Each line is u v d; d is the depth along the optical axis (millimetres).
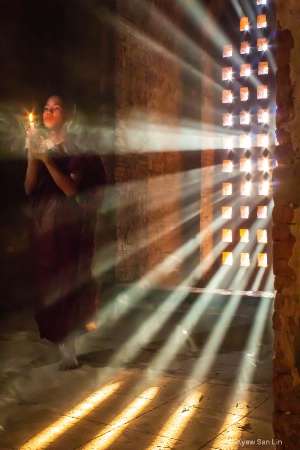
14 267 7168
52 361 4789
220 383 4129
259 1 10016
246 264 10023
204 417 3371
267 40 10016
